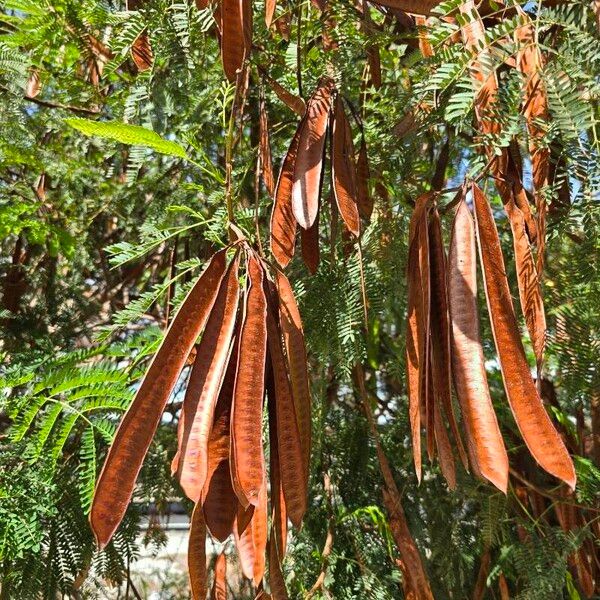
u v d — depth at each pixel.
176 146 0.60
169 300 0.95
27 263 1.23
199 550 0.49
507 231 0.99
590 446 1.06
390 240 0.84
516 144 0.62
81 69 1.21
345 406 1.12
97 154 1.20
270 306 0.53
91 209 1.20
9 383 0.81
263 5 0.78
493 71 0.56
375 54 0.82
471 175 0.56
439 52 0.59
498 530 1.02
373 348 1.08
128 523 0.99
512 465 1.04
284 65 0.84
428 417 0.54
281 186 0.63
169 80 0.74
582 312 0.75
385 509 1.05
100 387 0.80
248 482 0.47
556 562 0.90
